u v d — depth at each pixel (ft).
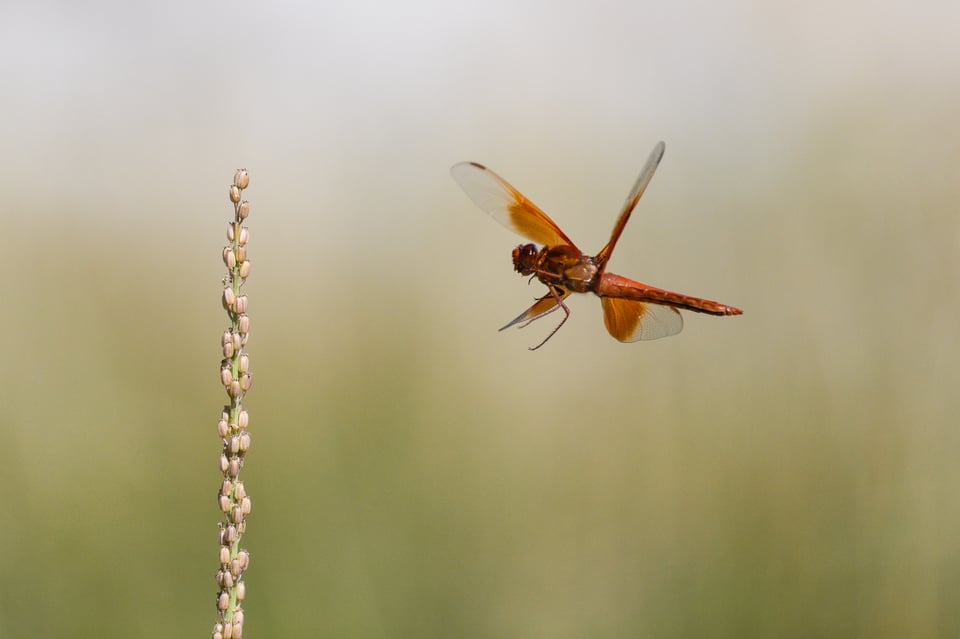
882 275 5.15
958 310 5.09
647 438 5.28
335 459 5.13
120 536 4.99
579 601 5.04
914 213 5.15
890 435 5.08
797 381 5.16
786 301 5.22
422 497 5.13
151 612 4.92
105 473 5.05
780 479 5.11
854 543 5.03
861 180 5.20
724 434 5.17
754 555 5.07
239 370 4.27
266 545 4.98
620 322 4.50
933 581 4.99
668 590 5.04
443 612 4.99
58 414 5.09
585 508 5.17
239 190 4.27
